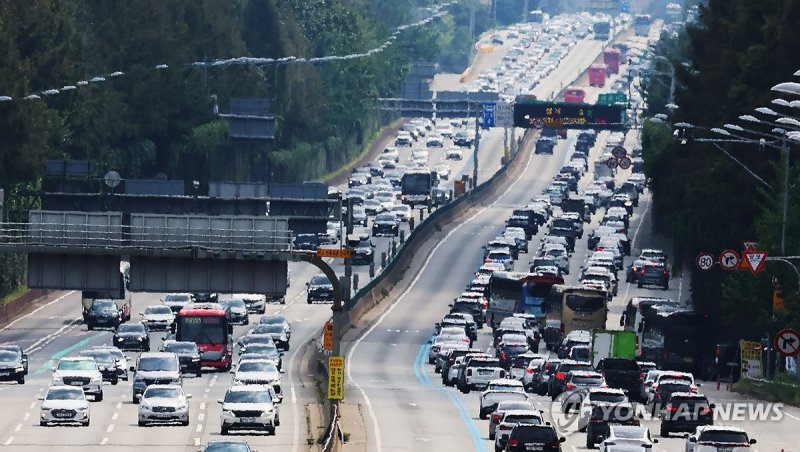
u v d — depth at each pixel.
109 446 179.62
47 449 176.75
